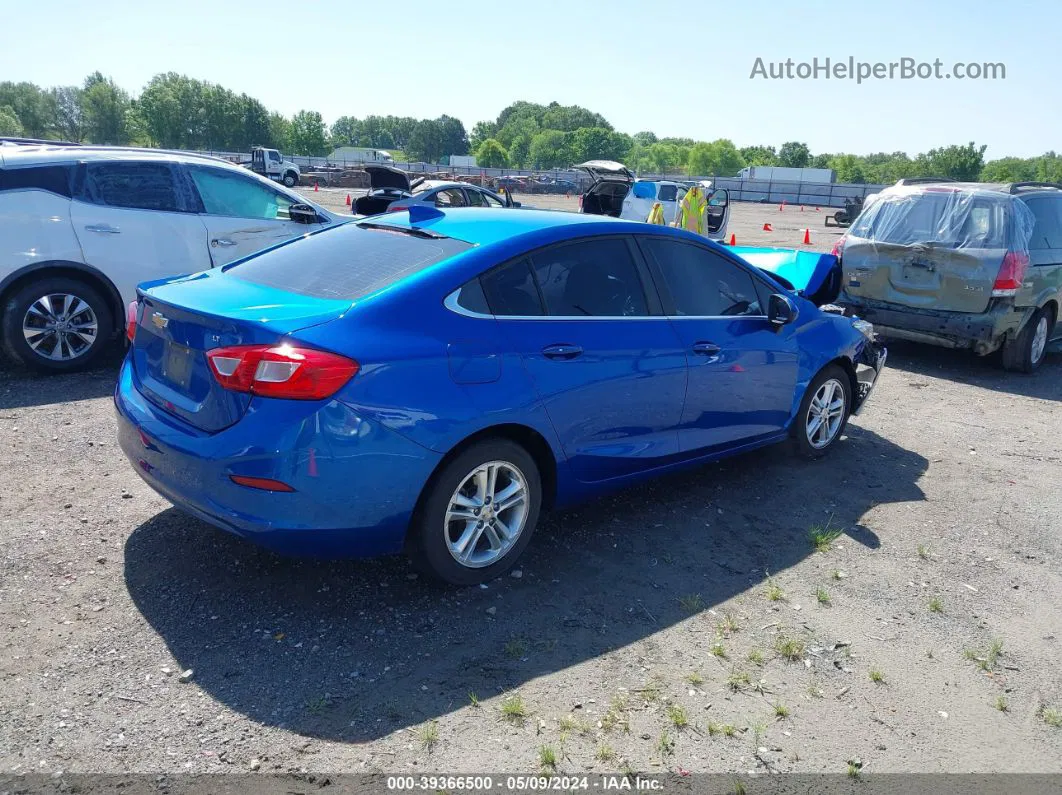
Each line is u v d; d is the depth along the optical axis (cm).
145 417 344
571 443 382
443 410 328
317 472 304
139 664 301
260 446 302
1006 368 867
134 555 380
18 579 354
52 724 268
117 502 437
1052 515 493
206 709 280
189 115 12500
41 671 294
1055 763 279
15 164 641
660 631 342
